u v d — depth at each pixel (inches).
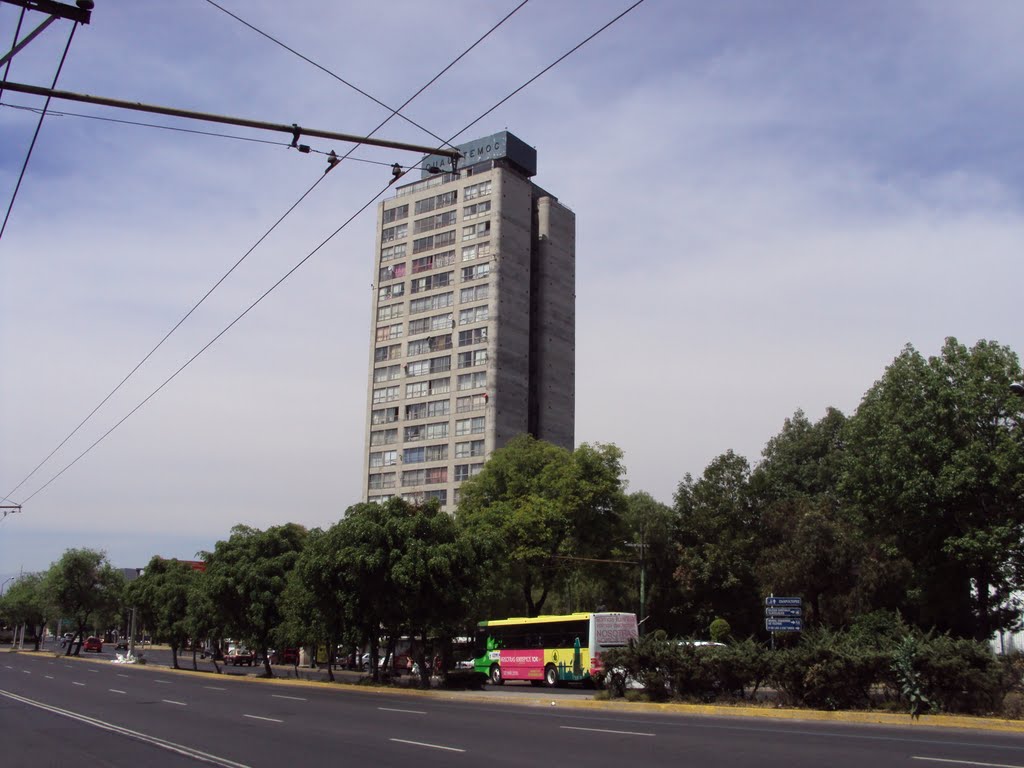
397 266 3831.2
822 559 1891.0
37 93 371.9
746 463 2336.4
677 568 2214.6
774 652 924.6
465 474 3422.7
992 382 1472.7
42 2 345.4
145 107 390.6
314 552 1401.3
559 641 1477.6
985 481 1400.1
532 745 605.9
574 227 4018.2
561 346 3823.8
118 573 3380.9
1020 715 757.3
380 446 3703.3
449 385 3553.2
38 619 4045.3
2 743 637.9
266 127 415.2
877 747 579.8
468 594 1325.0
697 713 896.9
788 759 520.7
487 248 3567.9
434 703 1049.5
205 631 1902.1
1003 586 1528.1
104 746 619.2
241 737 669.9
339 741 640.4
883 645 850.8
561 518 2032.5
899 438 1487.5
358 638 1368.1
